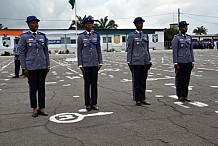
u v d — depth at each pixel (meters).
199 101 7.36
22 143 4.52
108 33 63.81
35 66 6.08
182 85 7.40
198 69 16.09
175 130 4.98
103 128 5.19
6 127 5.41
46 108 6.95
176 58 7.26
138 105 7.00
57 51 57.44
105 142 4.46
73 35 60.31
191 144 4.29
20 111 6.71
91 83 6.66
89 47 6.57
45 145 4.41
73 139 4.64
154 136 4.68
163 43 68.00
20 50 6.09
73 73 15.59
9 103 7.70
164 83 10.76
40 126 5.43
